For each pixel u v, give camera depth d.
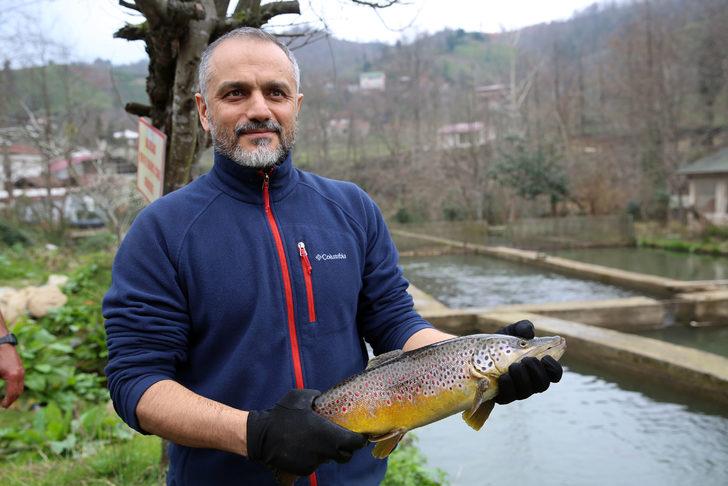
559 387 8.59
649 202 31.62
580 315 12.39
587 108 45.69
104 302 1.75
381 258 2.07
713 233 25.45
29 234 20.22
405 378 1.68
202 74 1.87
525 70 48.22
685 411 7.56
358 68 56.72
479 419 1.72
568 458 6.18
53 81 24.39
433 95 46.06
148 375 1.63
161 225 1.76
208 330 1.74
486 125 39.22
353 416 1.67
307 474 1.48
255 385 1.71
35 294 8.21
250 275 1.75
